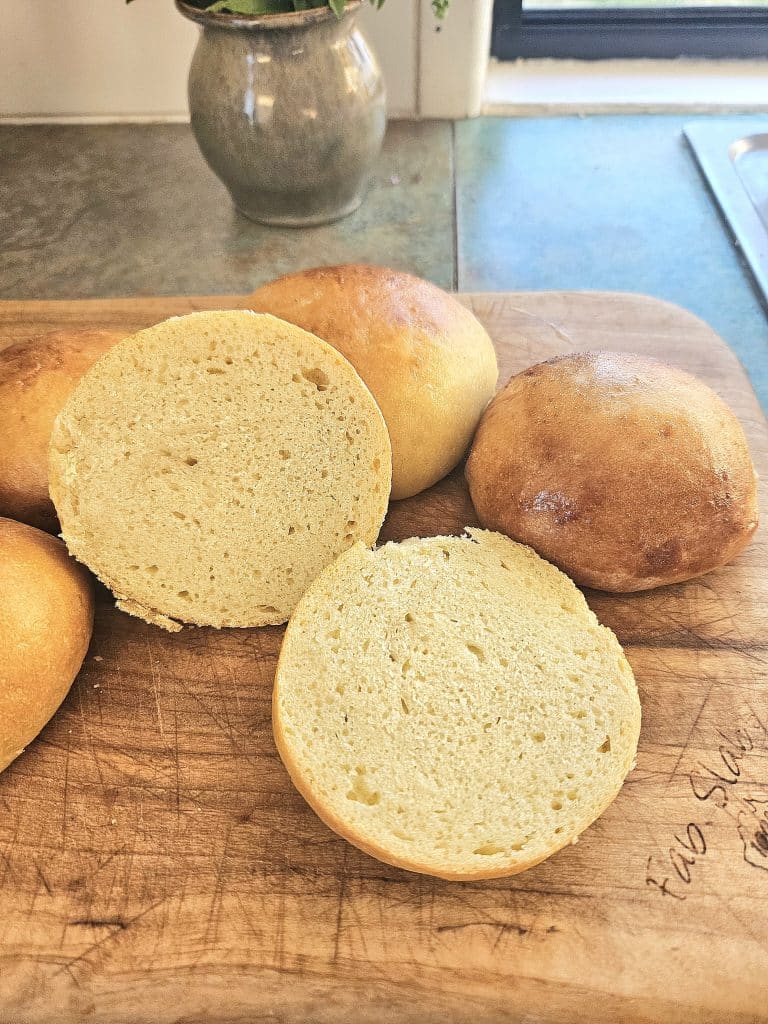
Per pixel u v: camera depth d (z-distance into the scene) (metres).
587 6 0.52
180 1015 0.19
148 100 0.51
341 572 0.24
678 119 0.51
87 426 0.24
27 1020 0.19
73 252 0.43
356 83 0.38
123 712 0.24
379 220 0.45
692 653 0.25
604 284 0.41
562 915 0.20
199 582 0.25
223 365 0.23
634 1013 0.19
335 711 0.22
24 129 0.51
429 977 0.19
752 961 0.19
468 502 0.29
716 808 0.22
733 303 0.40
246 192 0.42
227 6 0.35
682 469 0.24
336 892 0.20
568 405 0.25
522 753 0.22
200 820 0.22
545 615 0.24
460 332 0.28
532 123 0.52
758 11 0.52
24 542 0.24
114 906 0.20
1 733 0.22
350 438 0.24
